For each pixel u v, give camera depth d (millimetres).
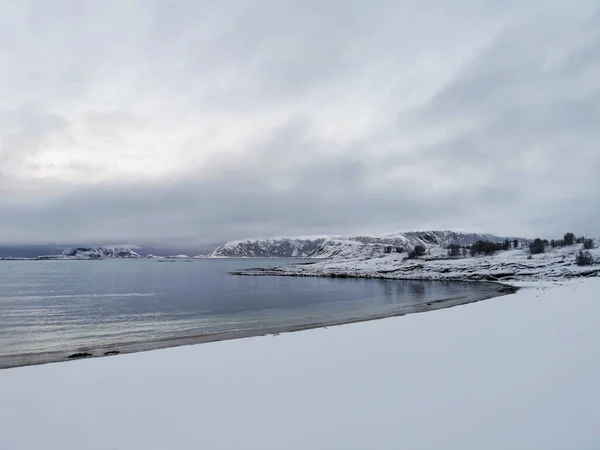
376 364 12031
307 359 13352
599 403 7414
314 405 8680
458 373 10336
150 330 32469
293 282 96750
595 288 36781
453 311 26688
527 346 12859
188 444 7051
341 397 9102
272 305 49969
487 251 128375
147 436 7496
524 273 80625
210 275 136500
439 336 16391
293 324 33281
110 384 11156
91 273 154250
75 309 47688
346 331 19938
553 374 9422
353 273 114938
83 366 13516
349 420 7711
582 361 10320
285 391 9797
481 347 13367
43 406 9422
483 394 8500
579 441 6059
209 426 7820
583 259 82125
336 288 76688
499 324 18469
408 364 11750
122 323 36781
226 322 36031
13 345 26875
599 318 17562
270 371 11898
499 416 7250
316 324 32781
